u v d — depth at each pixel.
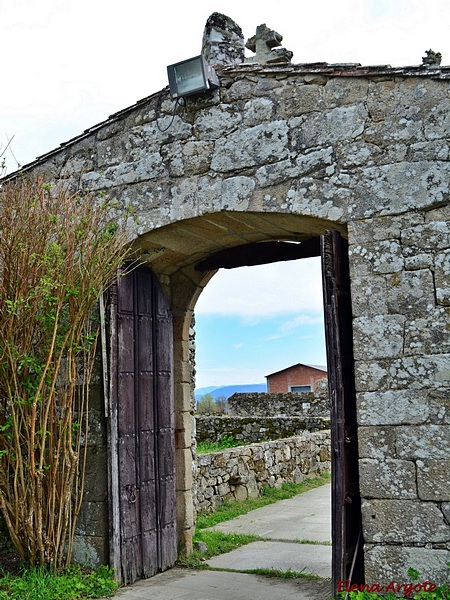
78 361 5.98
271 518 8.95
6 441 5.44
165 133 5.83
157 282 6.58
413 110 4.86
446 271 4.62
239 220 5.64
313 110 5.20
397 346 4.69
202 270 6.82
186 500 6.68
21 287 5.17
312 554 6.87
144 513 5.98
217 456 9.66
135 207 5.91
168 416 6.47
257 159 5.38
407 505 4.51
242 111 5.50
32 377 5.80
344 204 4.99
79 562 5.77
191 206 5.62
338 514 4.50
